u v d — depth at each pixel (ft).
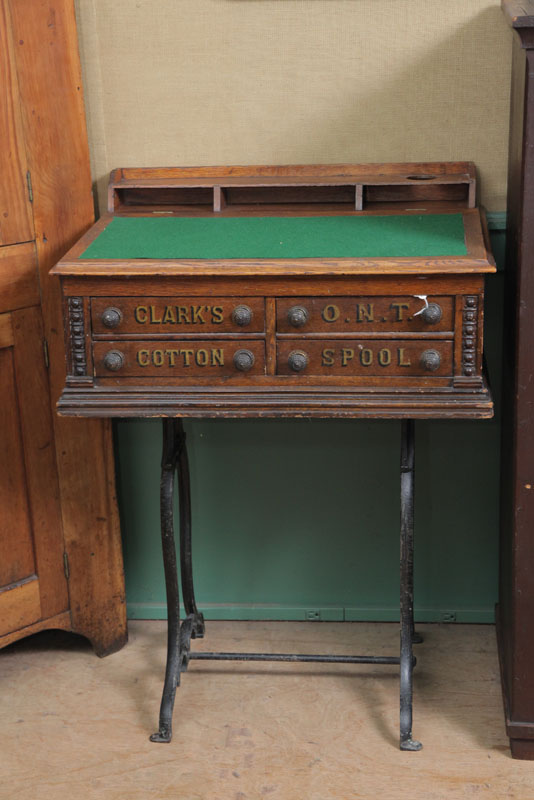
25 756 9.12
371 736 9.23
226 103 9.65
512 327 8.57
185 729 9.39
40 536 9.95
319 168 9.57
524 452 8.23
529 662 8.65
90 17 9.45
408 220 8.72
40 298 9.45
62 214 9.41
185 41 9.50
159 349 8.14
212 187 9.32
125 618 10.57
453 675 10.00
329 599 10.88
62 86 9.16
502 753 8.99
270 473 10.50
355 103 9.53
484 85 9.35
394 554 10.66
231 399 8.14
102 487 10.09
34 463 9.76
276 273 7.77
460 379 7.94
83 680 10.13
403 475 8.91
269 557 10.80
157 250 8.20
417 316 7.85
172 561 9.29
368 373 8.02
